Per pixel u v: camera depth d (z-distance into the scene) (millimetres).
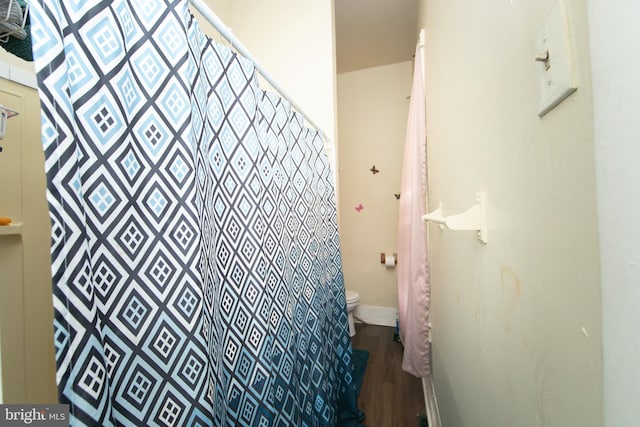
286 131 1049
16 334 673
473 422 742
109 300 421
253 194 773
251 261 757
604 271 248
